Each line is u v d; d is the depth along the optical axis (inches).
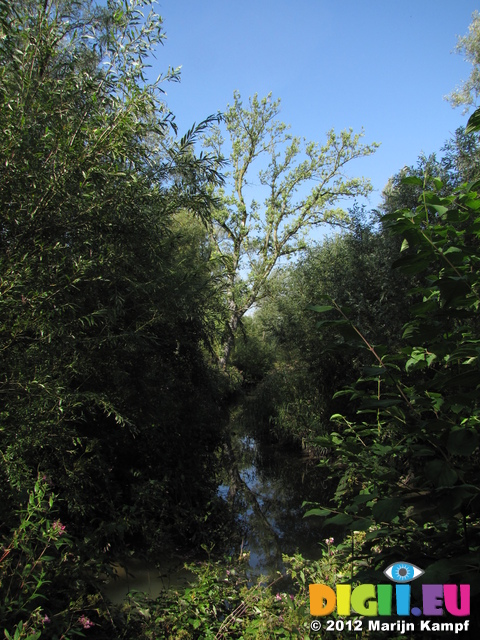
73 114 124.6
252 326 937.5
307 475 371.9
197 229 390.6
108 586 159.8
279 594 126.6
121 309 155.4
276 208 846.5
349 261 331.9
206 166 161.3
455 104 553.6
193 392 288.5
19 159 107.3
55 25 123.6
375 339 279.7
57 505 157.8
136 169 134.1
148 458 237.3
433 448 74.2
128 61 127.4
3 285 100.7
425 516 69.5
